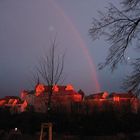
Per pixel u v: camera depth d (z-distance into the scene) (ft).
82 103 142.82
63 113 119.96
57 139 97.86
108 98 169.89
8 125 117.80
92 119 117.80
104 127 114.01
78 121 116.47
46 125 61.67
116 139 100.58
